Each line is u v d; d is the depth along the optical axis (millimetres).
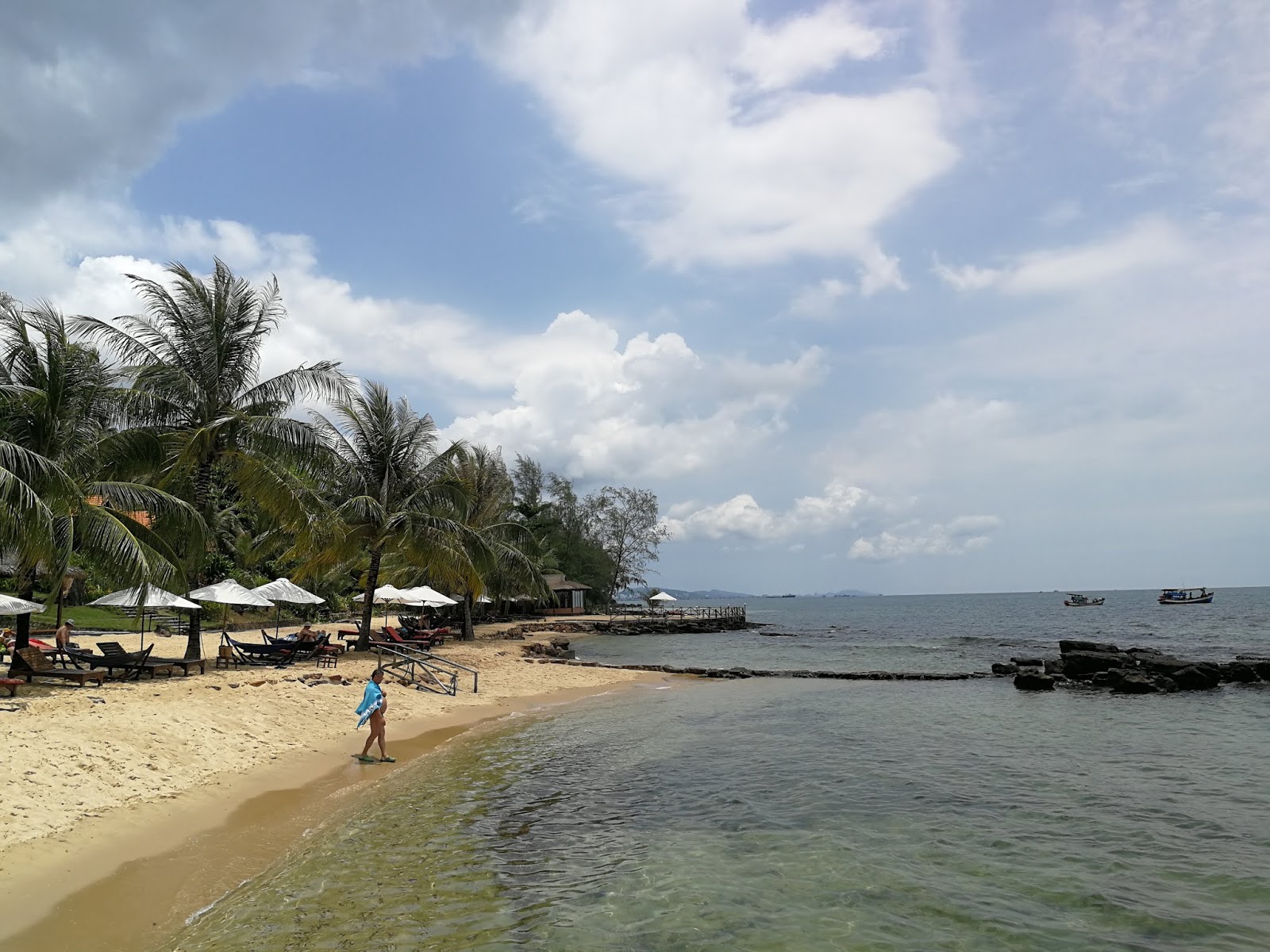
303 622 44312
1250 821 11742
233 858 9328
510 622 62531
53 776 10383
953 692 27469
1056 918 8312
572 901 8531
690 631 66438
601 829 11203
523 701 24156
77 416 19250
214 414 22453
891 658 42531
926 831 11242
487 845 10367
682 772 14812
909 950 7531
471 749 16750
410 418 30609
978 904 8672
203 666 21594
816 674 32094
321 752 15258
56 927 7098
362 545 30484
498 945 7398
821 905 8562
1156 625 73438
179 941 7137
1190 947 7664
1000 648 49406
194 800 11117
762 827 11406
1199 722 20891
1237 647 47062
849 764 15555
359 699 20031
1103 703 24594
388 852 9953
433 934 7594
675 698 25516
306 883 8742
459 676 27266
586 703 24312
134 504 18953
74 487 16188
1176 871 9695
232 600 22328
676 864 9797
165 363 21891
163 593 19625
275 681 20109
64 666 19109
